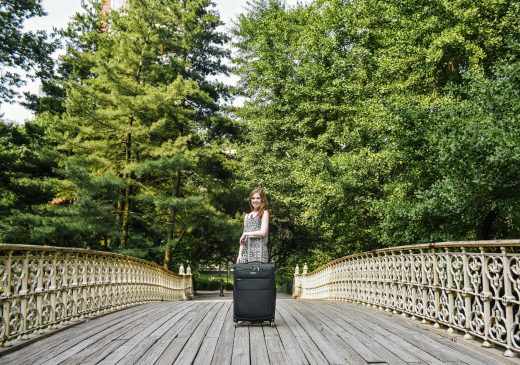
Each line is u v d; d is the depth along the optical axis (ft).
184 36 91.30
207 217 86.74
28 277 19.94
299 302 41.65
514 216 31.55
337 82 62.64
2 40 81.92
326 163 52.01
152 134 82.64
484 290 17.42
